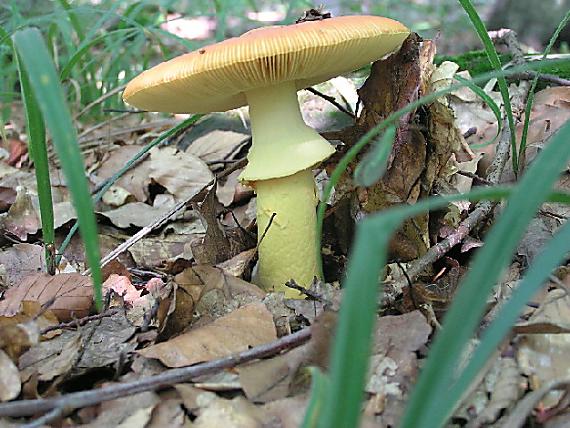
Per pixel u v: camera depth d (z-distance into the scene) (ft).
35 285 0.71
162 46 1.48
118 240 1.04
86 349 0.61
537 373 0.51
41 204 0.70
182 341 0.58
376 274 0.29
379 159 0.38
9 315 0.68
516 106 1.06
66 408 0.46
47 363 0.57
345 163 0.46
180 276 0.70
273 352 0.53
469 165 0.96
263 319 0.61
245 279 0.82
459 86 0.52
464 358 0.52
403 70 0.78
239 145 1.30
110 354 0.60
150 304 0.72
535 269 0.33
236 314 0.62
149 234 1.05
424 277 0.76
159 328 0.63
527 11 2.29
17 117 1.82
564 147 0.33
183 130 1.42
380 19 0.66
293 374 0.52
